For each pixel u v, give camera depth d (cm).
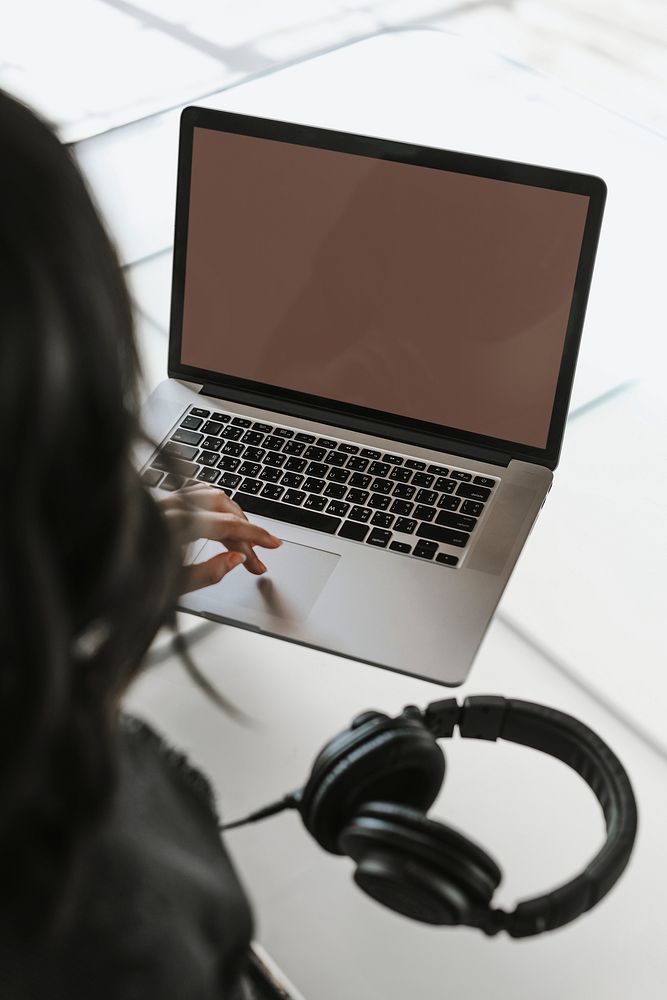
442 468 96
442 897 49
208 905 40
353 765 54
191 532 82
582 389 114
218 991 40
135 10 227
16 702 25
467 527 91
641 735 80
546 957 67
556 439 95
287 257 98
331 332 99
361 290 97
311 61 180
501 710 64
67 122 187
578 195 88
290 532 90
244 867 71
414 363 97
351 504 92
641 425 109
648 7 277
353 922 69
